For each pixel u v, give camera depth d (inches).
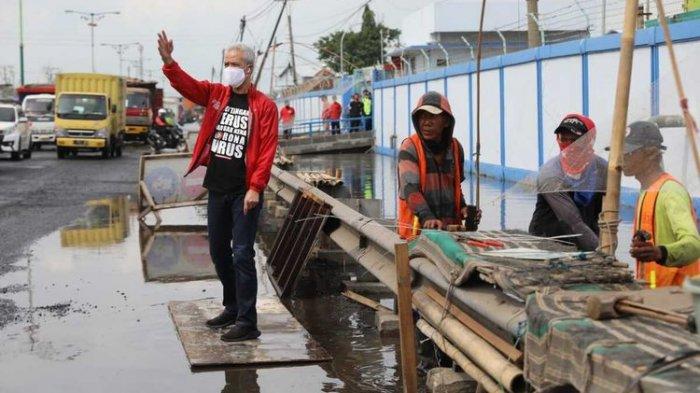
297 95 2439.7
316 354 262.5
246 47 271.9
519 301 177.3
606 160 209.5
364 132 1542.8
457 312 203.0
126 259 445.4
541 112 794.8
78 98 1449.3
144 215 602.9
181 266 423.8
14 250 473.7
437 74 1131.3
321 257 425.7
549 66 770.8
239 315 277.9
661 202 180.2
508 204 589.3
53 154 1598.2
